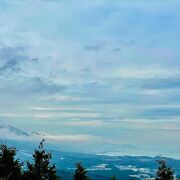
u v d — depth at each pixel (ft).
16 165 224.94
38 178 229.66
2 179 207.92
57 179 235.20
